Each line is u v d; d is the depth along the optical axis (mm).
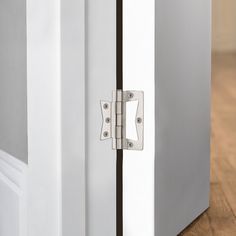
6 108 1251
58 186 1020
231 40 8039
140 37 1166
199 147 2389
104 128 1037
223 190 2965
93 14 1010
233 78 7258
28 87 1061
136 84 1129
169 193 2004
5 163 1256
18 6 1129
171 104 1952
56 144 1019
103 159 1043
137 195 1195
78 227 1036
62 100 1003
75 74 1006
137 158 1171
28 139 1072
